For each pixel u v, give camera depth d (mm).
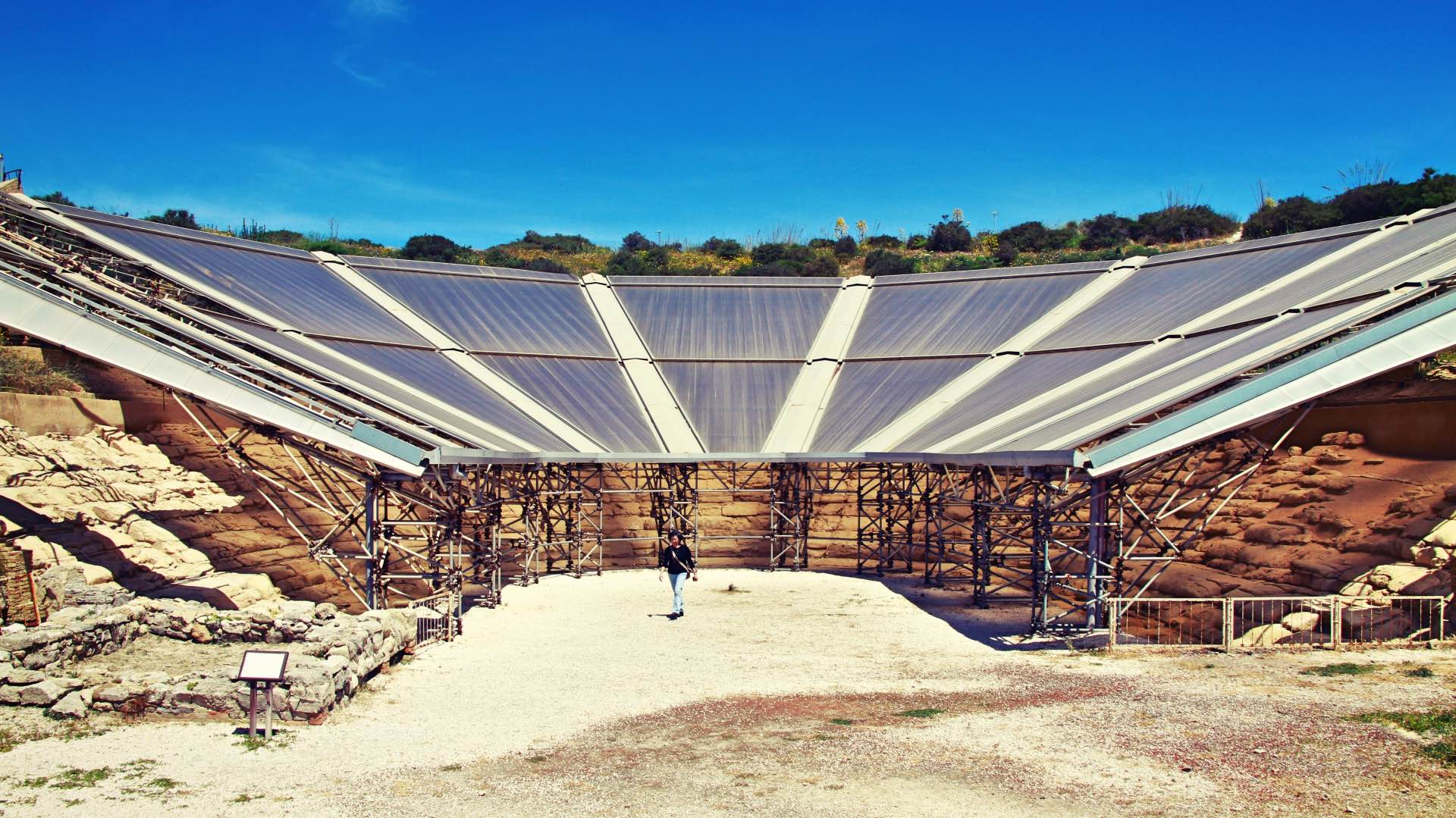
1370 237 32781
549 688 18250
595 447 32125
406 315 37562
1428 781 12234
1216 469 30672
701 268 87250
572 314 41500
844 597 29453
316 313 34031
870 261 85562
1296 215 75500
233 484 28984
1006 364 35000
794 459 31391
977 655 20969
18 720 14867
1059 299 38781
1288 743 13820
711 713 16531
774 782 12859
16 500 21875
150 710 15297
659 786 12750
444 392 31406
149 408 29844
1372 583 20906
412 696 17547
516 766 13633
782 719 16047
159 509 25219
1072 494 25344
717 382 37750
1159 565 26844
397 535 27078
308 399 23078
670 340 40312
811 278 45719
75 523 22422
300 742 14500
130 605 19141
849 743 14539
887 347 39094
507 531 35656
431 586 24297
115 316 23328
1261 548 25109
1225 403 19312
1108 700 16500
